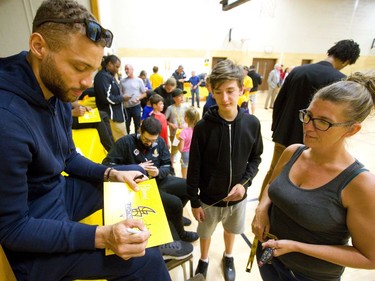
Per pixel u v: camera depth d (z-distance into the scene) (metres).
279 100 1.84
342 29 9.20
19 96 0.53
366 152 3.73
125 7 7.00
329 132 0.68
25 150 0.50
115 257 0.59
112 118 2.85
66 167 0.83
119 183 0.81
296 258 0.81
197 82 6.91
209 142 1.12
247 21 8.20
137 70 7.70
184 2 7.43
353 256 0.68
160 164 1.74
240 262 1.60
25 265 0.56
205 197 1.26
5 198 0.49
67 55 0.53
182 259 1.29
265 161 3.29
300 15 8.62
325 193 0.72
